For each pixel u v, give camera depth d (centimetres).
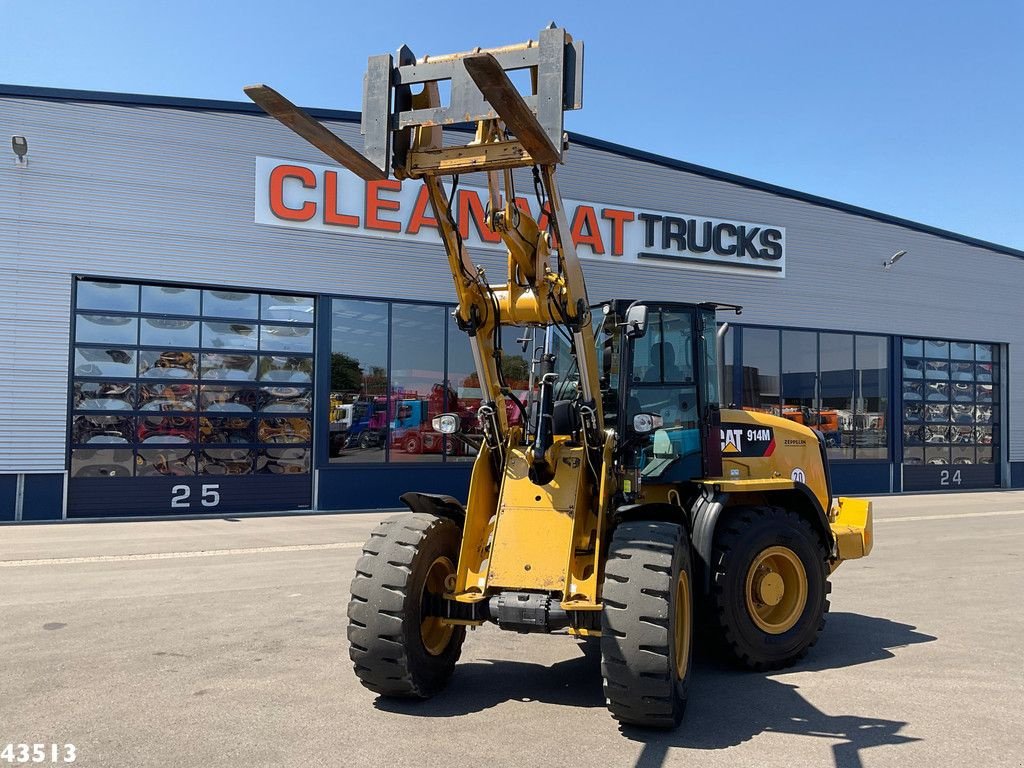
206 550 1116
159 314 1480
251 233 1530
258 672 573
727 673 591
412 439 1647
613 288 1816
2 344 1377
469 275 521
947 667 600
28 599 807
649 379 637
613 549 473
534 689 543
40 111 1406
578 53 429
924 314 2205
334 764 417
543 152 424
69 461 1416
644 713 450
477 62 336
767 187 1994
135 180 1458
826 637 693
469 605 510
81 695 523
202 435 1503
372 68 454
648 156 1859
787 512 634
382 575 499
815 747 444
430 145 469
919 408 2209
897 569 1025
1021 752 438
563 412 529
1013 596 862
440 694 532
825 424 2056
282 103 365
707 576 570
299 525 1381
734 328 1950
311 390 1584
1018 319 2359
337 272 1591
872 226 2133
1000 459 2333
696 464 636
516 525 512
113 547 1134
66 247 1415
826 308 2064
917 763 423
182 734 457
